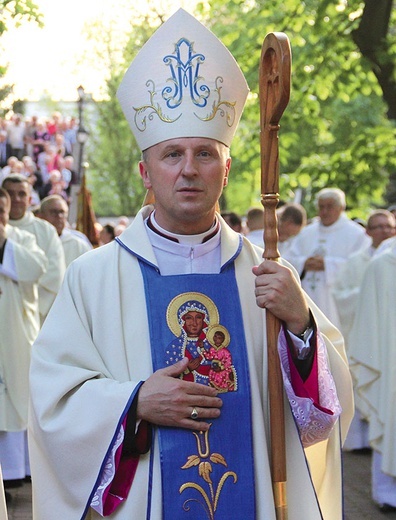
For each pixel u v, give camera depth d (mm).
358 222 15961
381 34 12844
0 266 9148
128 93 4062
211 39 4020
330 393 3875
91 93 33344
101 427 3732
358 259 11641
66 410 3805
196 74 3979
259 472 3807
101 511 3742
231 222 12383
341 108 23781
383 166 15711
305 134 24406
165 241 4016
